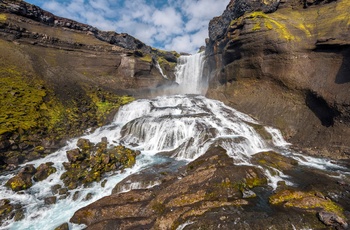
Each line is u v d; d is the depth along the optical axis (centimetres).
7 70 3184
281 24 3319
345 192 1333
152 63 5603
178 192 1313
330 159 1977
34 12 4738
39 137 2302
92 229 1154
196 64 6075
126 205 1291
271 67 3120
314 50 2822
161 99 3828
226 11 4850
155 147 2359
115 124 3056
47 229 1241
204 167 1594
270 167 1652
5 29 3956
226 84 3869
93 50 4931
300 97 2734
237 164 1633
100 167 1850
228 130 2339
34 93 2975
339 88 2314
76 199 1519
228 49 3819
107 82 4447
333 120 2241
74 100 3325
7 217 1334
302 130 2488
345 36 2562
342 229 986
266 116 2875
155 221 1140
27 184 1653
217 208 1154
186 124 2452
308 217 1078
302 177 1565
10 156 1956
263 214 1096
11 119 2306
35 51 4091
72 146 2339
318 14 3272
